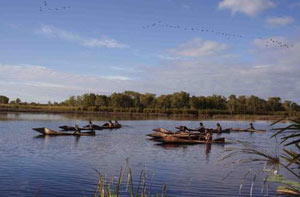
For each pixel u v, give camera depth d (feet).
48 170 56.13
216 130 146.30
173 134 111.04
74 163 63.52
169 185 47.44
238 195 42.75
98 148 86.53
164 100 406.82
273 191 44.16
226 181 50.26
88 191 43.50
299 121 13.39
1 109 328.08
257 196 42.22
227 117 330.54
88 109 362.53
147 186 46.60
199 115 351.05
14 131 126.93
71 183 47.52
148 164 64.85
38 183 47.32
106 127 158.30
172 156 75.41
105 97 414.41
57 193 42.55
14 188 44.60
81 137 113.60
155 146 93.40
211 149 88.28
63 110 359.66
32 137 108.17
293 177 51.34
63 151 79.25
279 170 56.39
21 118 222.69
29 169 56.65
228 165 63.00
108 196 21.85
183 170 58.90
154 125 190.60
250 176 53.21
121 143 98.94
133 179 50.70
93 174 53.62
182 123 217.77
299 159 13.55
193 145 96.58
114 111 359.66
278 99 378.73
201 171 58.03
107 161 67.05
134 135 125.49
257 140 118.62
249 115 323.37
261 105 376.68
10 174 52.60
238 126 208.95
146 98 407.44
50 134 116.16
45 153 75.25
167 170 58.80
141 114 352.28
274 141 114.73
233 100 384.68
